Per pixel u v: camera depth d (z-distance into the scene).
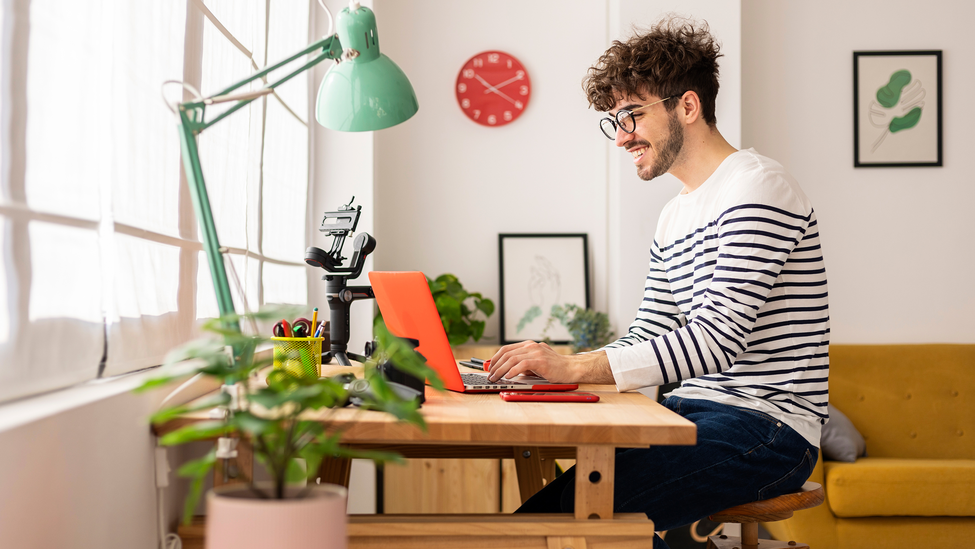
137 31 1.09
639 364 1.18
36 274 0.78
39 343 0.78
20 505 0.62
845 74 3.01
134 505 0.85
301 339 1.16
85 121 0.92
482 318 3.01
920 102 3.00
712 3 2.75
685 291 1.48
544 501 1.17
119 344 0.98
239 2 1.67
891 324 2.99
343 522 0.57
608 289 3.02
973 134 3.01
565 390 1.20
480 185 3.04
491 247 3.03
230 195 1.59
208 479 1.12
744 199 1.27
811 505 1.25
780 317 1.30
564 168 3.04
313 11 2.51
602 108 1.54
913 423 2.67
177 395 0.96
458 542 0.89
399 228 3.02
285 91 2.15
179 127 0.91
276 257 2.04
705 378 1.36
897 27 3.01
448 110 3.04
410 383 1.04
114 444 0.80
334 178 2.53
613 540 0.90
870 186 3.00
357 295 1.49
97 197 0.94
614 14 2.95
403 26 3.04
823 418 1.30
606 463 0.92
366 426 0.85
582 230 3.04
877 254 3.00
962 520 2.28
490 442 0.86
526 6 3.05
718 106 2.75
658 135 1.46
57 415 0.68
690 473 1.17
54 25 0.84
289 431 0.59
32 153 0.79
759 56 3.00
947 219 3.00
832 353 2.78
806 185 3.01
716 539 1.49
